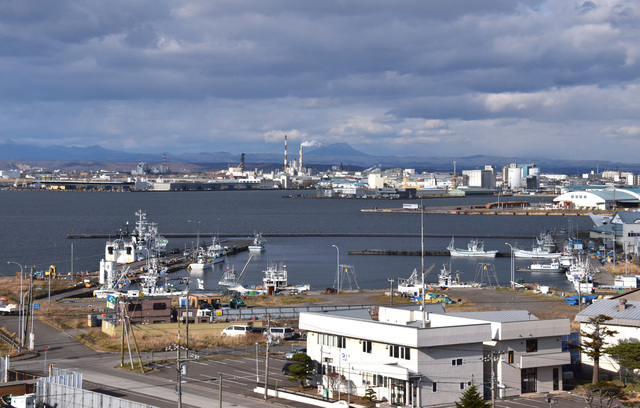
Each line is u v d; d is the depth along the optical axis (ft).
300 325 297.74
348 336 277.23
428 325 291.99
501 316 307.37
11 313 447.01
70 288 588.91
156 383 277.44
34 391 249.75
